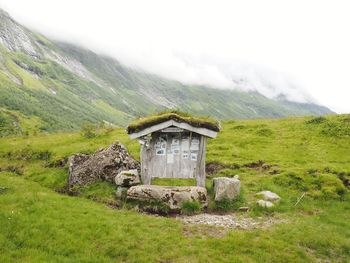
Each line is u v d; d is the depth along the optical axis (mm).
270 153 35594
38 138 48219
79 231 16922
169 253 15477
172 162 24156
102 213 19781
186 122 23219
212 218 20188
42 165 34906
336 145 37125
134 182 23469
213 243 16562
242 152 35969
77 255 14867
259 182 27562
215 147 38219
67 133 51688
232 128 47031
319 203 24234
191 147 24047
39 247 15383
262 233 18031
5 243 15273
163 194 21250
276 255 15812
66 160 34312
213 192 23391
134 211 21000
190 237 17281
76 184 26062
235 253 15820
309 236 18000
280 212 21906
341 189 26234
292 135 41656
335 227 19953
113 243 16031
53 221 17797
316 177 27984
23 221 17500
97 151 28281
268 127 45719
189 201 21125
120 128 50250
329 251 16938
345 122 42219
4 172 32500
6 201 20500
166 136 24391
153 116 24391
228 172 30391
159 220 19141
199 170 23703
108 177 25453
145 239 16672
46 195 22656
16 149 40719
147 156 24266
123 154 27047
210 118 24438
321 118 45312
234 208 21984
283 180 27812
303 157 34156
